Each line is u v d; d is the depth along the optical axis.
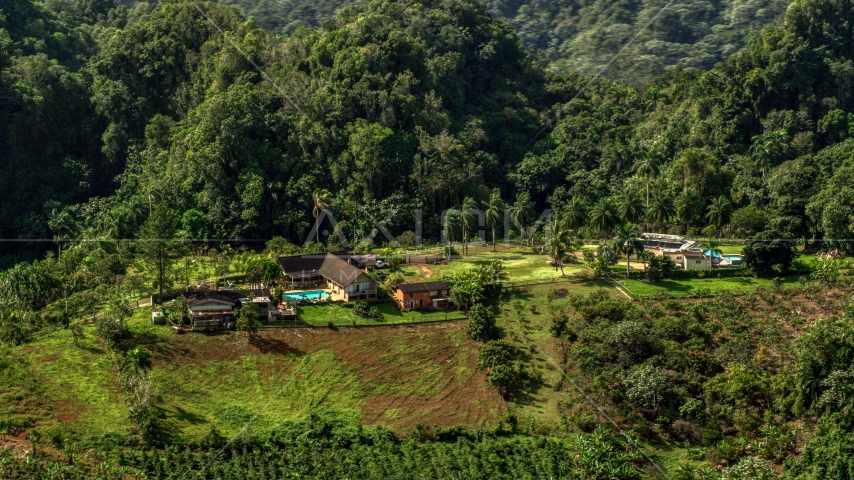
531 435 101.06
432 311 127.75
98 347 112.56
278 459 93.81
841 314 119.50
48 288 128.75
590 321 123.12
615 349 113.06
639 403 104.31
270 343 116.44
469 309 126.69
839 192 150.75
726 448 95.50
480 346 118.62
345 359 114.81
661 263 136.25
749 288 130.88
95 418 98.25
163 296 127.69
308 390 108.62
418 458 95.12
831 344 101.69
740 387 102.94
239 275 139.38
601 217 149.38
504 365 110.75
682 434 100.31
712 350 113.69
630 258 148.38
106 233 149.88
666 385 104.38
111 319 112.69
